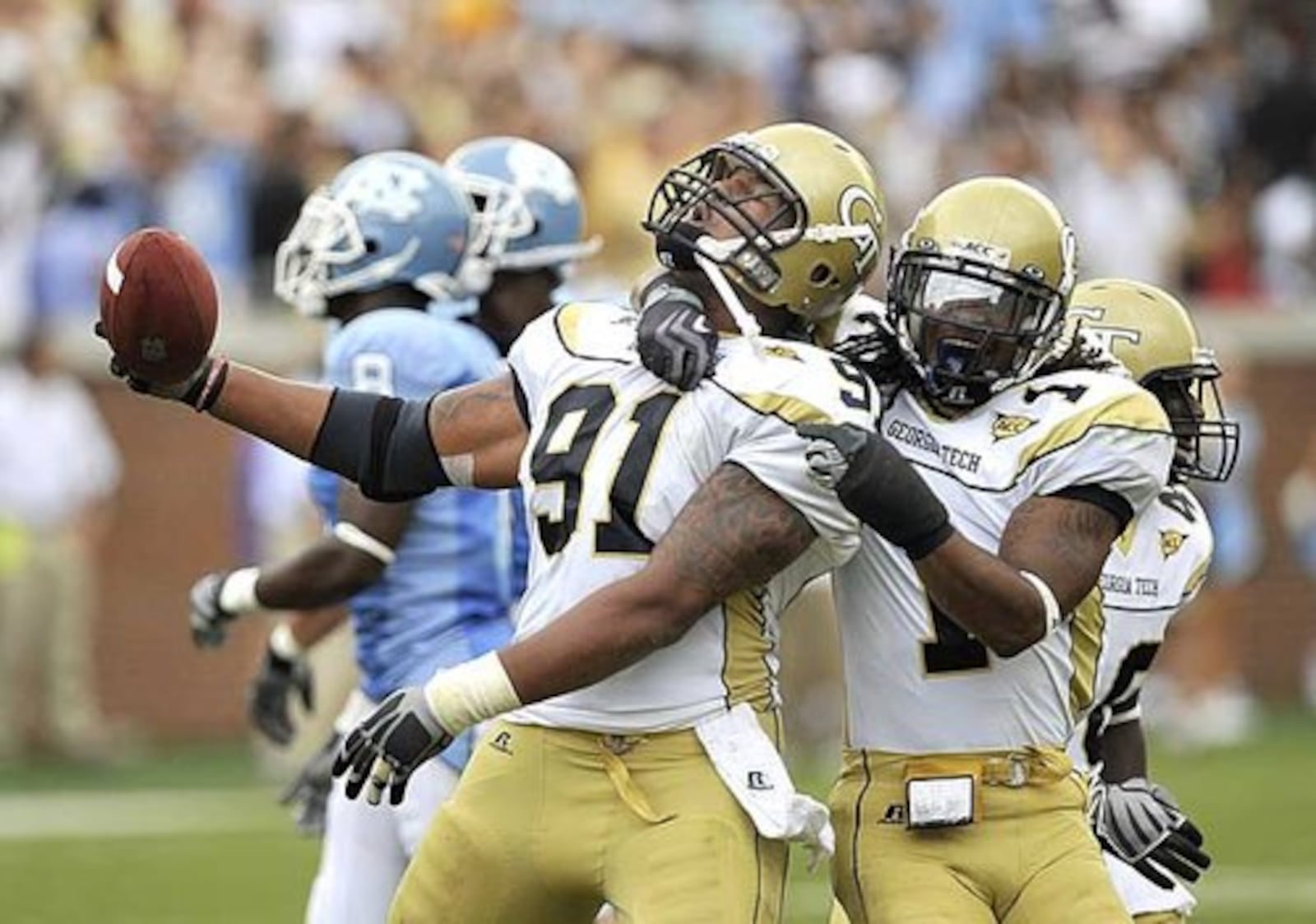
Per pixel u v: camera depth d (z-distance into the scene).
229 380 18.48
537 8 57.62
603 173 51.75
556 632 17.17
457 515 22.41
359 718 22.23
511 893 17.94
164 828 39.97
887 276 19.06
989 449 18.38
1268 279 58.81
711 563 17.19
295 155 50.97
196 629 23.23
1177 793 43.16
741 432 17.44
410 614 22.52
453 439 18.56
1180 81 60.78
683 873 17.33
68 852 37.72
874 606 18.48
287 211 50.50
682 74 56.59
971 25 60.28
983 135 57.53
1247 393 54.44
